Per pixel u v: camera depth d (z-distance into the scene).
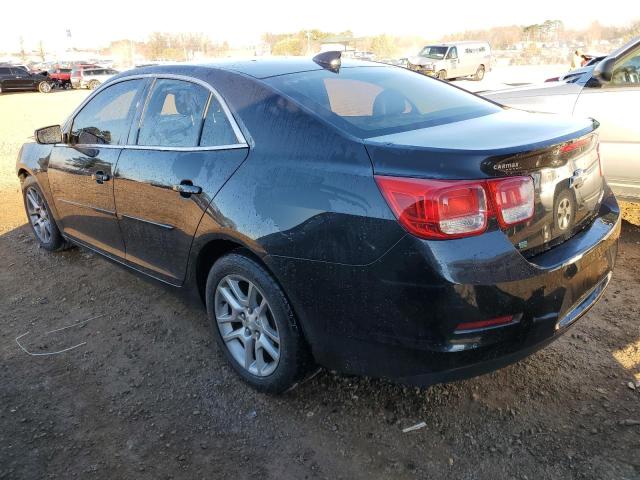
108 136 3.70
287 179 2.54
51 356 3.39
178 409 2.88
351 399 2.88
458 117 2.92
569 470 2.37
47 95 29.42
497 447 2.52
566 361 3.08
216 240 2.86
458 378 2.30
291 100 2.72
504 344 2.25
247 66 3.14
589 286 2.58
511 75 30.39
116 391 3.04
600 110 4.78
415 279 2.18
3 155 10.23
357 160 2.36
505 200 2.20
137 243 3.52
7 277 4.56
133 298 4.09
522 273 2.22
